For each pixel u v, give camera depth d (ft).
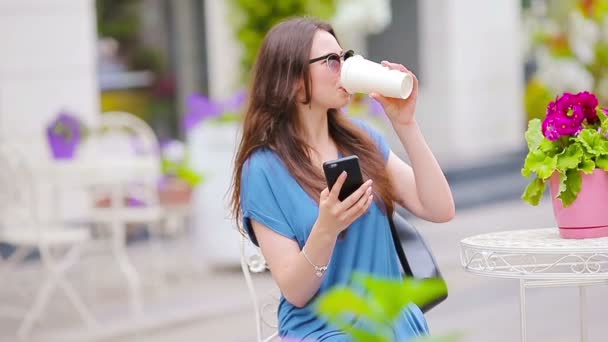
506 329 23.88
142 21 40.11
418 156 12.28
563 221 12.22
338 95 12.03
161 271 30.27
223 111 30.37
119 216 26.84
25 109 34.78
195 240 31.96
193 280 30.37
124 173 25.63
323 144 12.47
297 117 12.28
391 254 12.35
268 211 11.91
